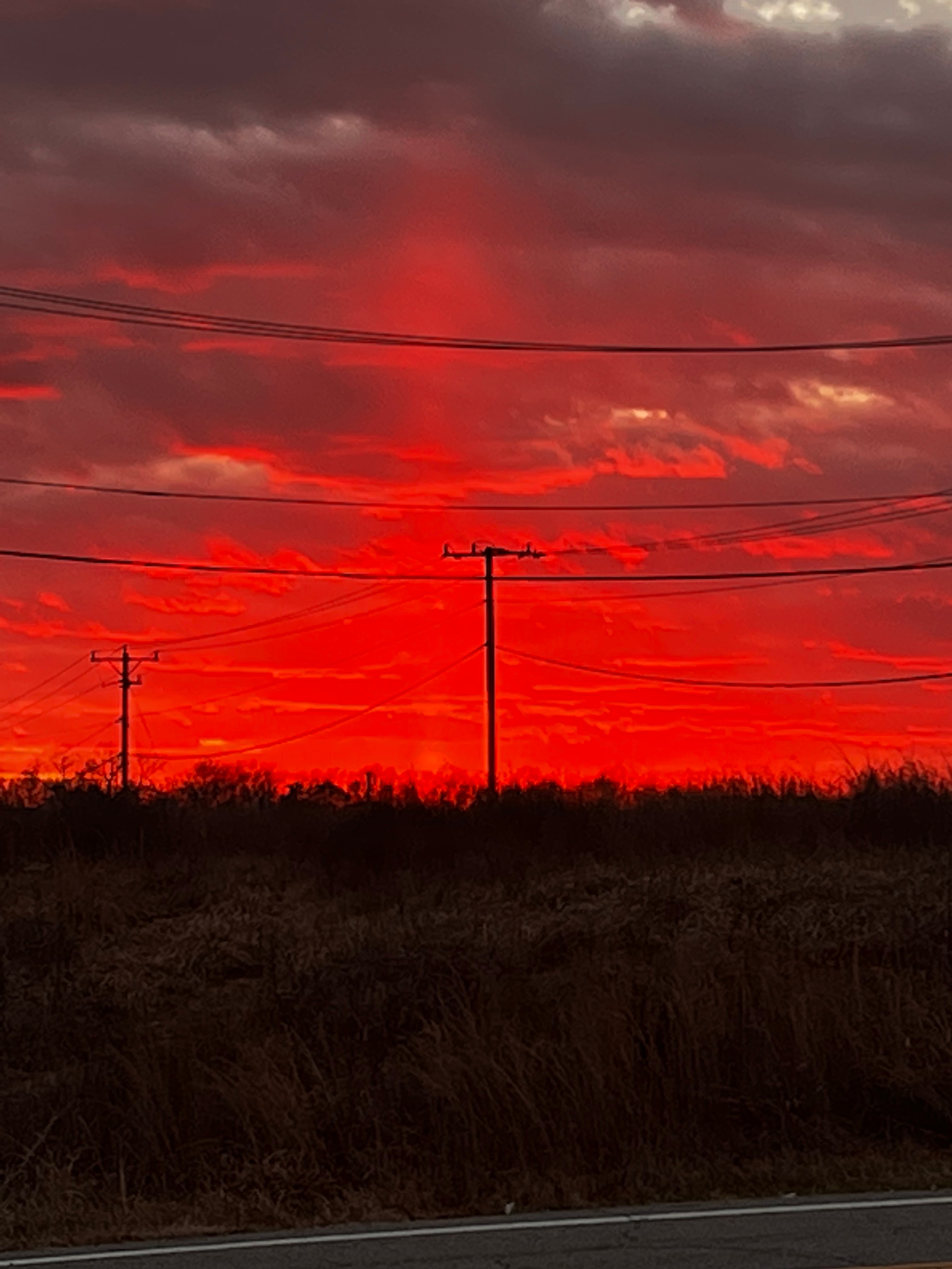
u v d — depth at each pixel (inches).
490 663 2359.7
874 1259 444.8
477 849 1364.4
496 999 804.0
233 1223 561.0
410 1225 531.5
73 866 1341.0
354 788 1716.3
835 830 1371.8
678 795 1469.0
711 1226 500.1
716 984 730.2
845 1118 662.5
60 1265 478.6
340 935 1090.1
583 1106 636.7
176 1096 687.7
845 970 796.0
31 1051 851.4
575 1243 483.2
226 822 1552.7
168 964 1079.6
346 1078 705.0
